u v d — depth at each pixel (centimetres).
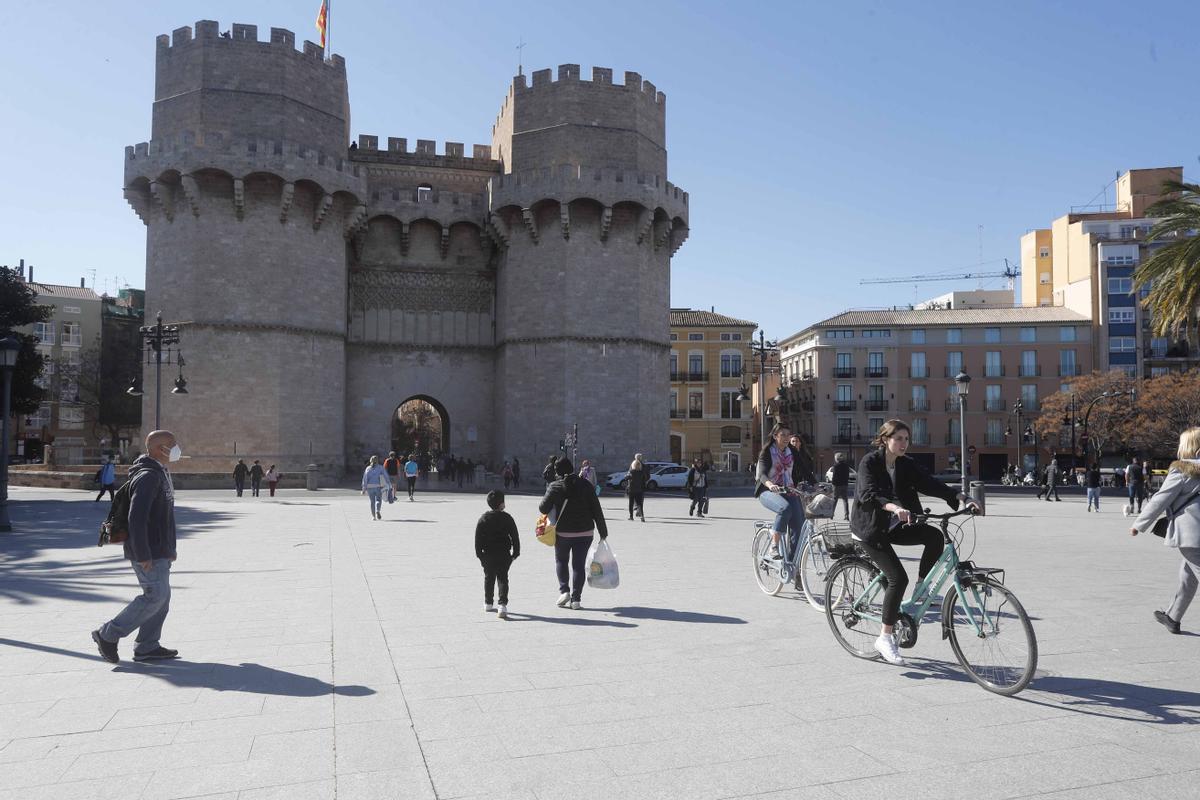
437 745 533
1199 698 625
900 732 554
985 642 659
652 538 1927
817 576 1038
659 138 5384
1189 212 2634
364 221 5122
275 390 4619
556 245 5050
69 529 2180
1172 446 6169
